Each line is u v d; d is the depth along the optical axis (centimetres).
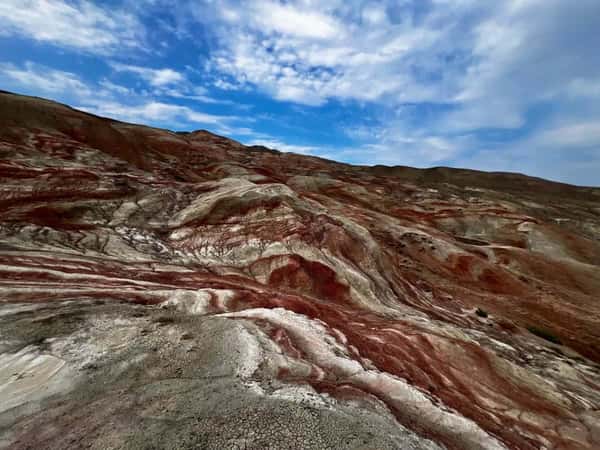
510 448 776
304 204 2650
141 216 2186
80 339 866
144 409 635
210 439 560
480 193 8194
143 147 5072
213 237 2180
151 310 1095
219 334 955
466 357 1289
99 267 1480
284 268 1989
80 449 536
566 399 1230
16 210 1748
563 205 8194
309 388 751
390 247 3491
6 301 1014
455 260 3403
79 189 2150
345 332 1206
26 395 661
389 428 661
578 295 3228
